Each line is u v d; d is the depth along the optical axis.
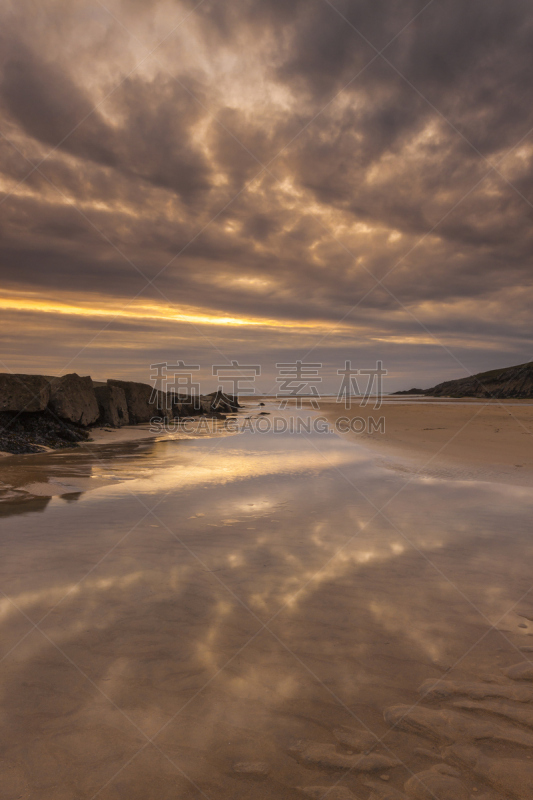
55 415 14.89
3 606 3.67
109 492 7.85
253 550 5.05
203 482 8.84
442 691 2.71
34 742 2.25
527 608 3.74
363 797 1.98
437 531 5.77
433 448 13.74
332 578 4.32
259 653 3.08
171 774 2.08
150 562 4.66
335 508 6.90
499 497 7.61
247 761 2.18
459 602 3.85
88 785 2.01
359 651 3.12
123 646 3.12
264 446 14.87
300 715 2.50
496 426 20.70
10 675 2.78
